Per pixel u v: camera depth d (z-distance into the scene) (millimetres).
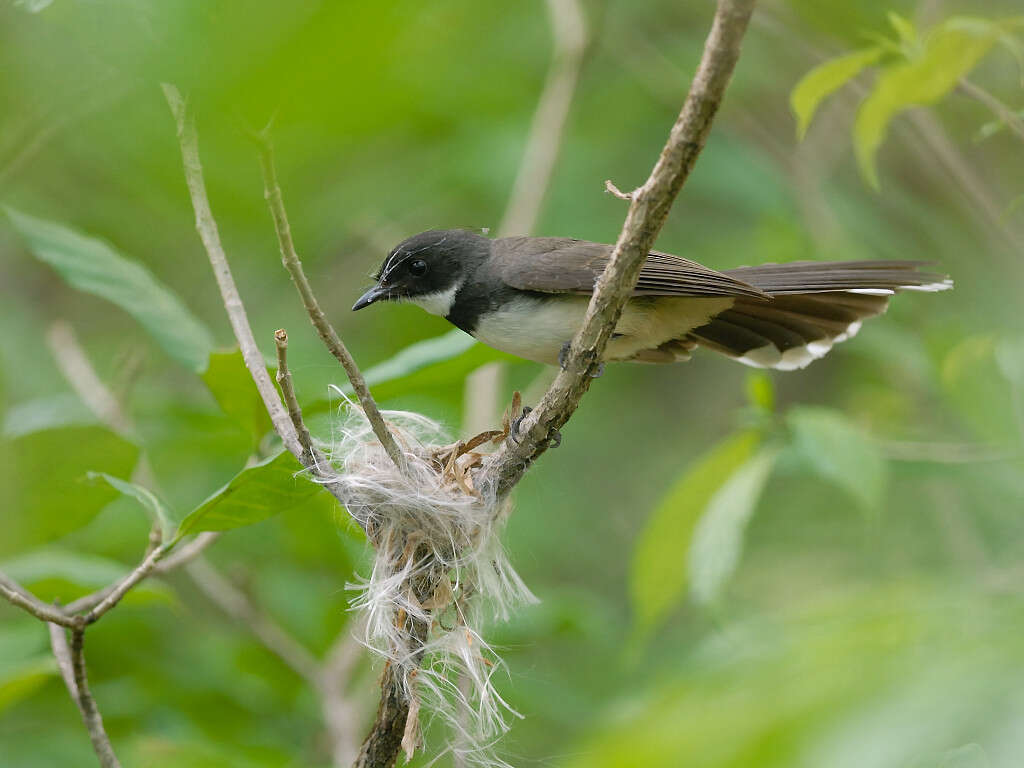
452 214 14727
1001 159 12914
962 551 10672
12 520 8430
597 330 6164
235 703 10430
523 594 7094
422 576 6559
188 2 2891
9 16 5410
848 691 2893
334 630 10547
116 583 7707
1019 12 12016
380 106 3453
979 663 2803
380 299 9164
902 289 8781
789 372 15484
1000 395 9133
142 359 11219
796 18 12766
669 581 9359
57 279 14508
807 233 13633
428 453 7312
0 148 6934
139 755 9023
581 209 14422
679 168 5465
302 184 9805
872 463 8352
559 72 12938
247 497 6594
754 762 2859
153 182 8844
